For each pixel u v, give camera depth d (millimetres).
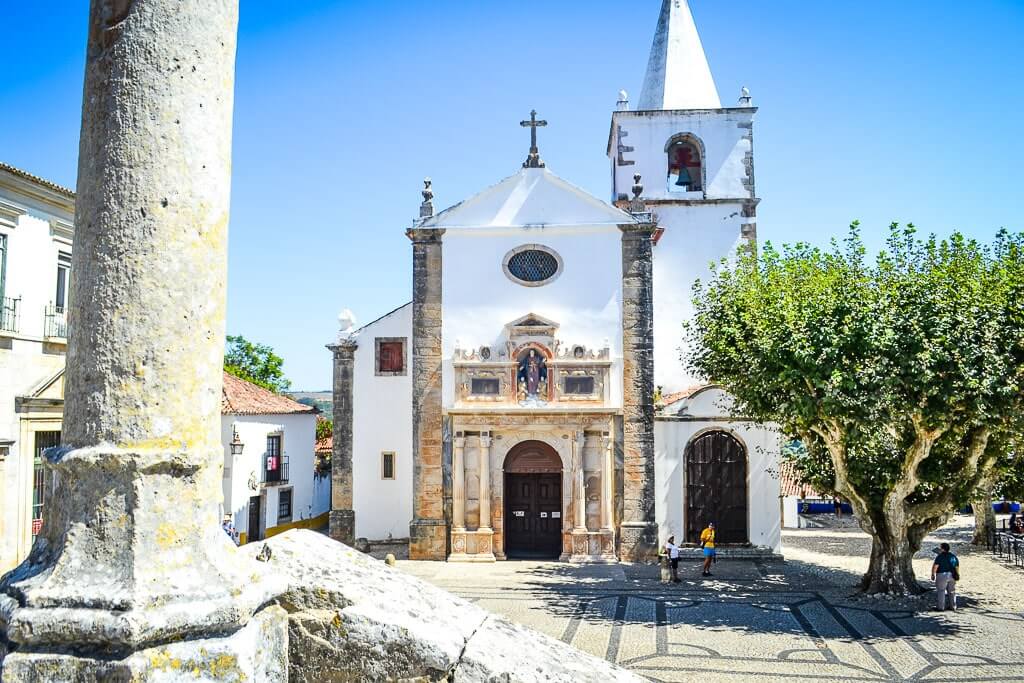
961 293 19766
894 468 23156
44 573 4637
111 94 4887
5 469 21578
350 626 5324
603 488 30906
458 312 32312
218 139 5195
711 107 39062
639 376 31578
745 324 24219
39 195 23188
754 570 29453
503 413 31031
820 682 15695
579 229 32312
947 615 21250
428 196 33000
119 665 4312
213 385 5094
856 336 20234
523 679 5293
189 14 5066
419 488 31328
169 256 4879
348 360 34500
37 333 23078
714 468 32375
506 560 30891
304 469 41156
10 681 4375
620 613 21891
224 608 4656
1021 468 25000
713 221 37656
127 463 4629
